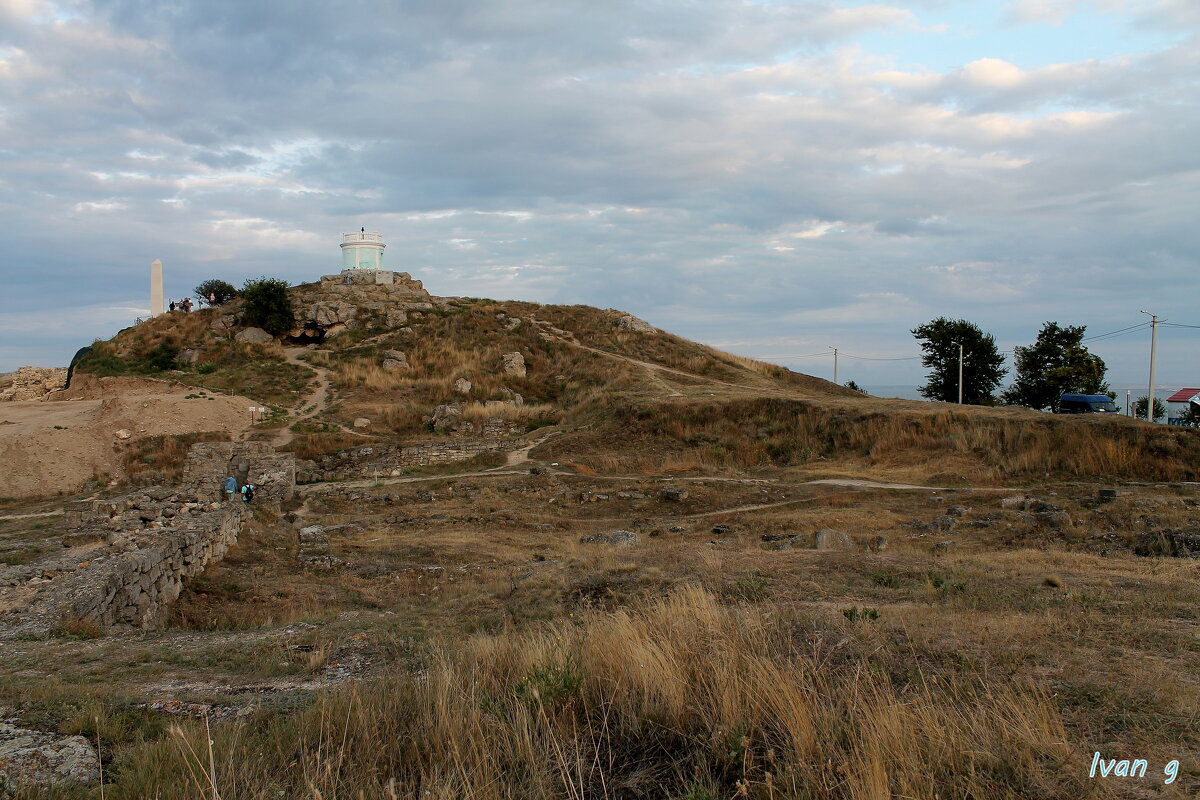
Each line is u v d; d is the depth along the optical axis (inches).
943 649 247.4
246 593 535.8
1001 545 626.8
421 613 441.1
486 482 1096.8
